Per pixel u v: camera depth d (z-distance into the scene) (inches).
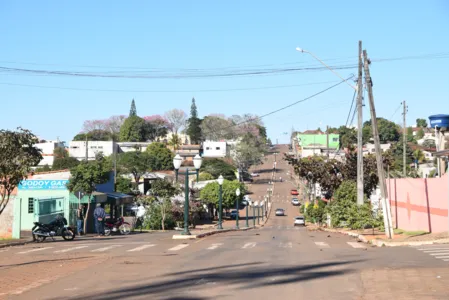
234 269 515.8
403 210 1245.7
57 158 4074.8
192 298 373.1
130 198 1817.2
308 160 1905.8
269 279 448.1
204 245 845.8
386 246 763.4
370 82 879.7
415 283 407.2
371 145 4419.3
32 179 1427.2
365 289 394.0
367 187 1700.3
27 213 1305.4
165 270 516.4
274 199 4436.5
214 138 6712.6
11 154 978.7
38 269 539.2
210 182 3329.2
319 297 370.3
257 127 7194.9
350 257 605.9
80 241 1043.3
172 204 2081.7
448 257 568.4
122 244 898.1
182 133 6973.4
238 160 5315.0
